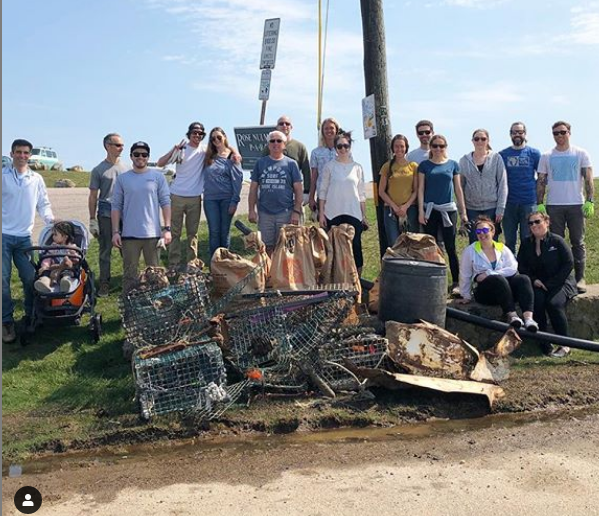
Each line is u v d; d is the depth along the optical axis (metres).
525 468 4.73
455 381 6.12
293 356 6.09
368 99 8.27
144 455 5.10
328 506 4.18
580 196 8.45
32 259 7.64
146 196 7.69
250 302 6.54
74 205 16.31
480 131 8.34
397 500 4.25
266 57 10.72
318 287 6.86
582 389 6.30
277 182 7.74
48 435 5.33
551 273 7.46
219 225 8.48
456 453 5.03
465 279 7.59
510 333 6.74
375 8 8.10
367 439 5.34
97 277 9.52
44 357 7.02
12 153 7.55
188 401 5.66
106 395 6.15
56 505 4.25
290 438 5.38
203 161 8.75
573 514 4.06
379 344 6.26
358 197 8.00
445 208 7.99
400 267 6.70
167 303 6.25
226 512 4.11
